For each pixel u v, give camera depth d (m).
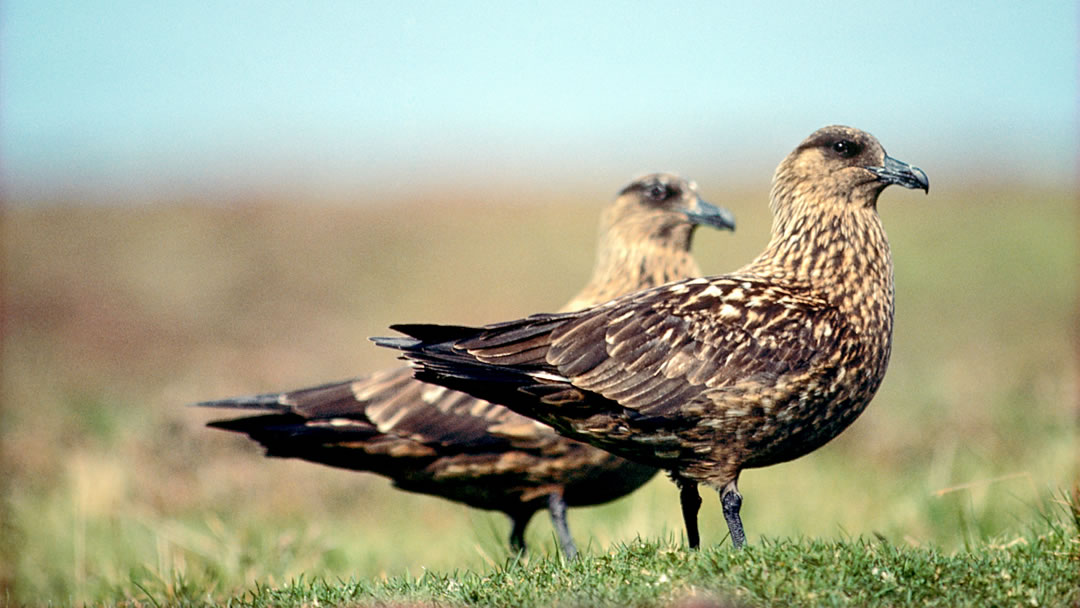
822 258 9.17
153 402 17.17
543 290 27.92
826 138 9.40
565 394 8.73
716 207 12.53
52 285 28.06
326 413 11.26
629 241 12.66
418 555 12.07
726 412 8.54
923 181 9.15
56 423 15.96
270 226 37.12
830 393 8.69
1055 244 31.03
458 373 8.64
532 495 11.20
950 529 11.34
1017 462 13.19
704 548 8.27
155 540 12.13
